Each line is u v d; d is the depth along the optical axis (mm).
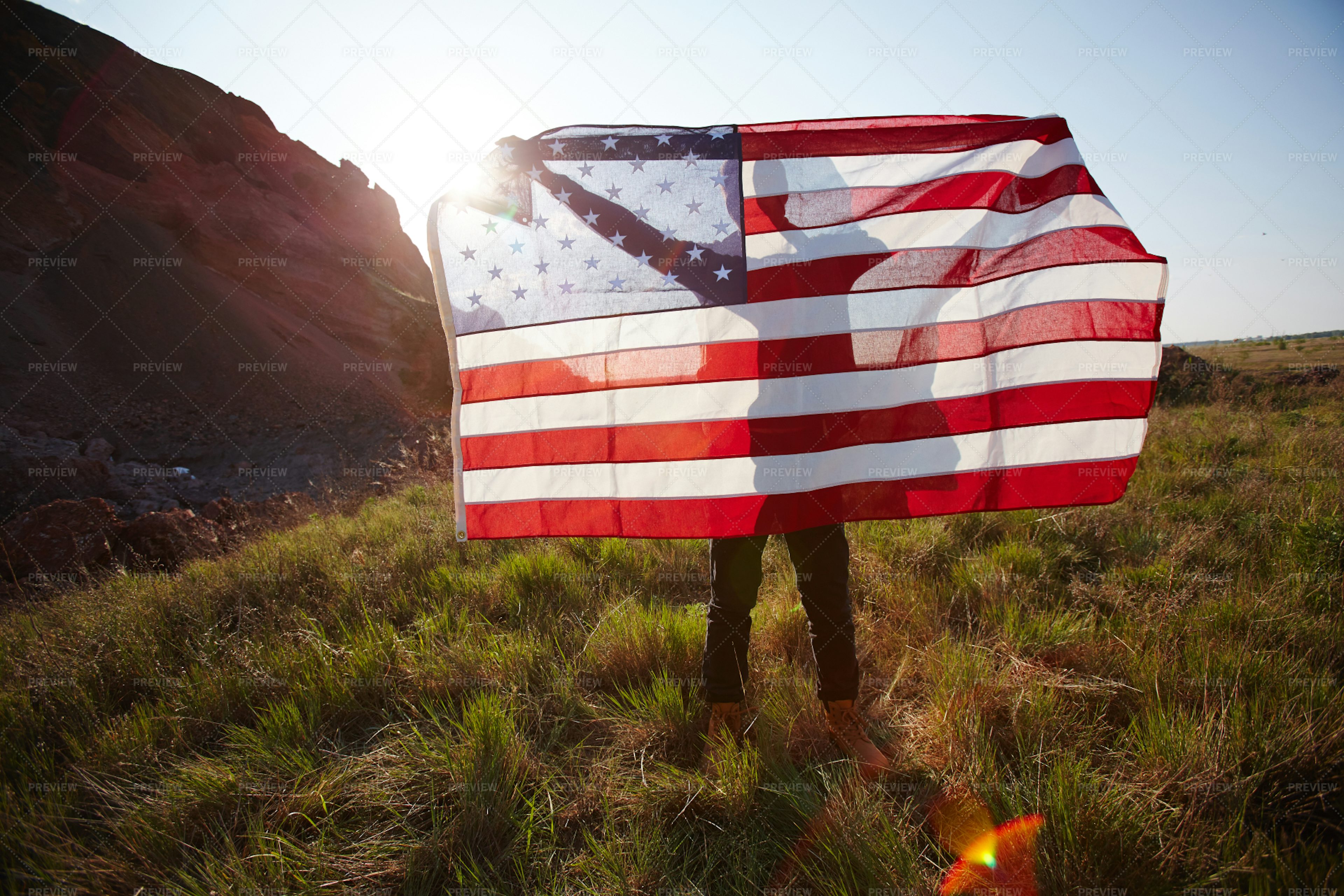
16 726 2141
